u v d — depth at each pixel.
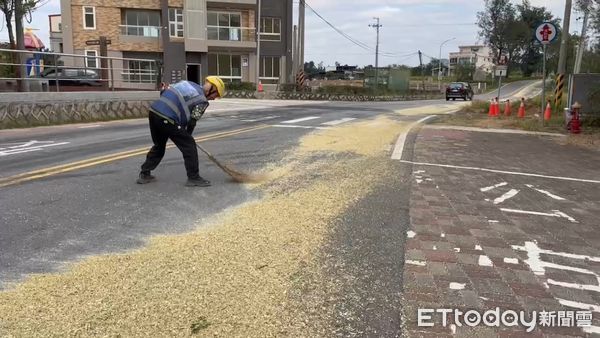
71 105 14.75
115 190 6.13
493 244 4.61
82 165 7.56
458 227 5.07
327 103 31.72
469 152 10.31
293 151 9.45
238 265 3.88
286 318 3.14
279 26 44.34
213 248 4.21
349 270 3.89
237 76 43.66
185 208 5.42
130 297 3.31
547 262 4.23
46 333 2.88
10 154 8.49
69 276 3.62
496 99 22.00
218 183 6.63
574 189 7.21
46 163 7.71
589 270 4.09
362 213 5.41
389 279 3.77
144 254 4.05
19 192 5.91
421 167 8.30
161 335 2.88
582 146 12.02
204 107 6.30
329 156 9.00
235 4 41.75
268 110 21.27
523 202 6.26
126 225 4.80
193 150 6.36
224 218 5.06
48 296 3.31
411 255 4.26
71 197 5.76
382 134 12.77
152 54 41.00
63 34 38.31
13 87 14.62
